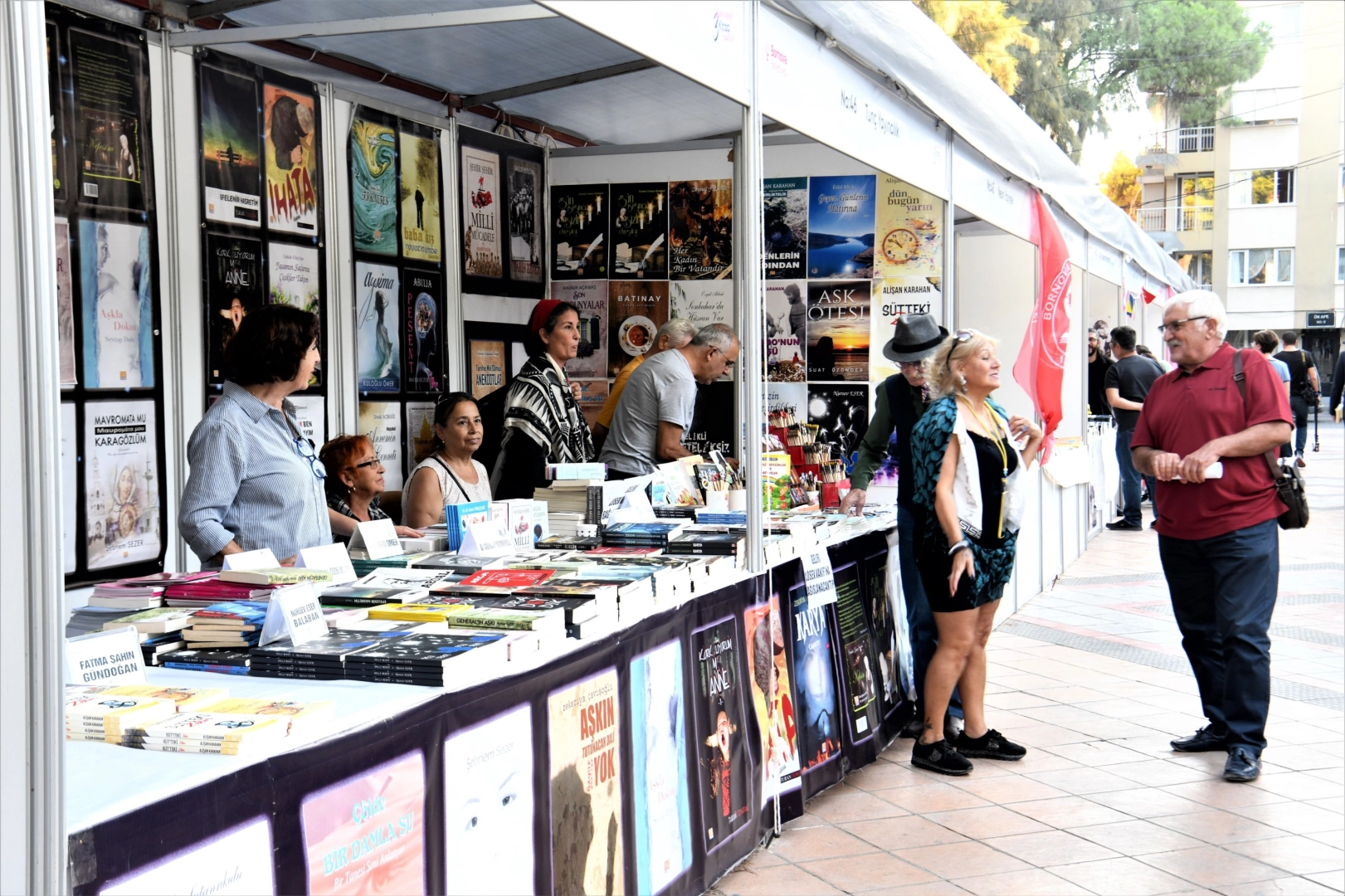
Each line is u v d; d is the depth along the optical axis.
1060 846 3.71
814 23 3.60
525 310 6.08
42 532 1.29
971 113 5.15
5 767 1.30
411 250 5.20
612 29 2.38
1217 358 4.52
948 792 4.26
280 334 3.02
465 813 2.13
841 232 5.93
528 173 6.07
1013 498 4.38
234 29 3.92
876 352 5.91
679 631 3.11
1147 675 6.03
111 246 3.71
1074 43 44.59
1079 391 9.77
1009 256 8.65
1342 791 4.24
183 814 1.52
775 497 4.92
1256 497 4.41
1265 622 4.44
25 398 1.28
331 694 2.02
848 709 4.35
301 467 3.11
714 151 6.08
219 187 4.14
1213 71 44.16
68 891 1.35
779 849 3.68
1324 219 43.78
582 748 2.56
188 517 2.94
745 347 3.49
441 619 2.46
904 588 4.88
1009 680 5.92
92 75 3.63
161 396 3.90
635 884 2.80
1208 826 3.89
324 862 1.77
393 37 4.46
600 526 3.92
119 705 1.80
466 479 4.39
